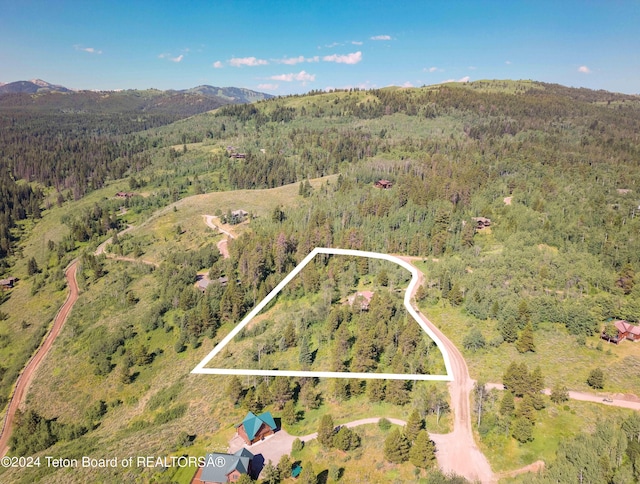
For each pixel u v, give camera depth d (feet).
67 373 344.49
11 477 246.88
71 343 379.76
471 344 285.43
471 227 438.40
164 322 376.48
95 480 213.25
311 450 213.87
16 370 363.76
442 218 460.14
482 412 229.66
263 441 223.30
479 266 382.83
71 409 312.71
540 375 229.86
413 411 230.89
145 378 326.03
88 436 281.74
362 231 453.17
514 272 357.61
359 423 229.45
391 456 201.05
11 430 303.68
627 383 243.60
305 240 429.79
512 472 194.29
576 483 171.01
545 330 297.94
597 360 265.54
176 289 402.72
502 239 434.71
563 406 228.02
